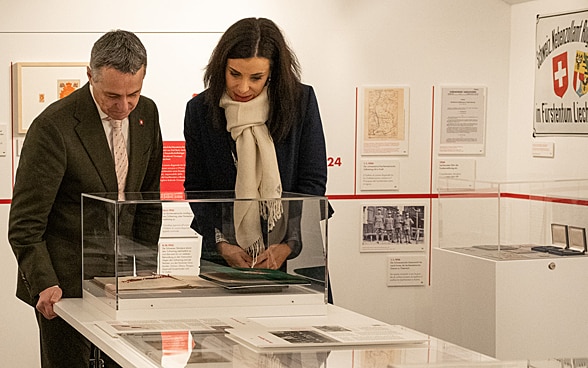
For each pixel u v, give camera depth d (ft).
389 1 21.86
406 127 22.12
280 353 8.44
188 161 13.48
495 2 22.50
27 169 11.44
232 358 8.19
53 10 20.06
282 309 10.81
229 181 13.25
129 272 10.28
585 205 18.92
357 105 21.81
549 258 18.33
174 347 8.69
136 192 11.78
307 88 13.21
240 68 12.71
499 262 17.87
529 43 21.97
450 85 22.35
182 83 20.75
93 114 11.76
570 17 20.61
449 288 19.26
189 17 20.72
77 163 11.64
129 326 9.84
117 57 11.12
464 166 22.52
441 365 7.58
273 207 10.67
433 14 22.15
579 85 20.35
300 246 10.87
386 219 22.16
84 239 11.46
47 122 11.46
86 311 10.89
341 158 21.83
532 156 21.97
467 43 22.39
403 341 8.96
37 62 20.02
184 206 10.40
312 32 21.49
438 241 21.21
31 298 11.75
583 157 20.29
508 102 22.74
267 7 21.20
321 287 10.97
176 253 10.44
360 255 22.13
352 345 8.84
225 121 13.12
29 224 11.48
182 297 10.52
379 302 22.30
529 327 18.20
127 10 20.44
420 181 22.30
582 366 7.20
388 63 21.94
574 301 18.51
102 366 11.60
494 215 18.58
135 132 12.24
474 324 18.54
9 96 19.97
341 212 21.91
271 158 12.98
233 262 10.64
